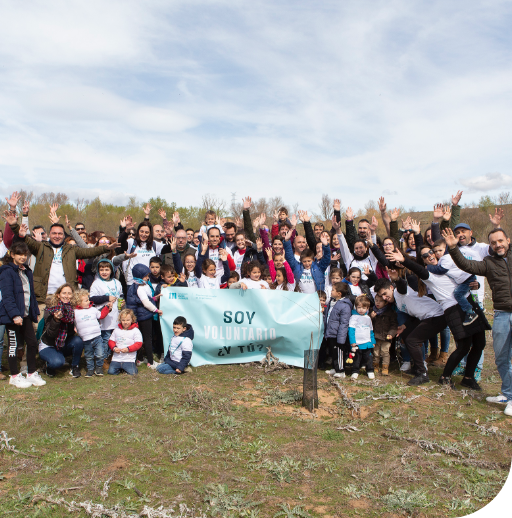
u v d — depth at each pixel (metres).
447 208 8.58
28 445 4.56
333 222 9.26
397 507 3.57
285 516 3.43
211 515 3.43
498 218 7.13
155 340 8.38
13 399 5.89
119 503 3.54
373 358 7.62
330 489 3.84
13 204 7.41
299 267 8.62
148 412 5.47
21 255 6.57
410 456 4.45
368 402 5.99
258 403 5.93
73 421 5.17
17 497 3.61
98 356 7.09
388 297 7.07
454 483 3.93
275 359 7.64
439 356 8.28
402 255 6.61
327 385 6.78
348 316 7.13
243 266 8.31
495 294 5.76
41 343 7.09
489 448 4.64
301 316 7.73
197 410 5.57
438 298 6.61
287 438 4.83
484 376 7.33
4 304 6.41
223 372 7.40
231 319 7.86
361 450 4.59
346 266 8.67
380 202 9.34
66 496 3.66
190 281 8.51
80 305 7.03
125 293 9.76
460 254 5.81
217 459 4.34
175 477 3.97
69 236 9.16
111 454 4.37
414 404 5.94
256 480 3.97
